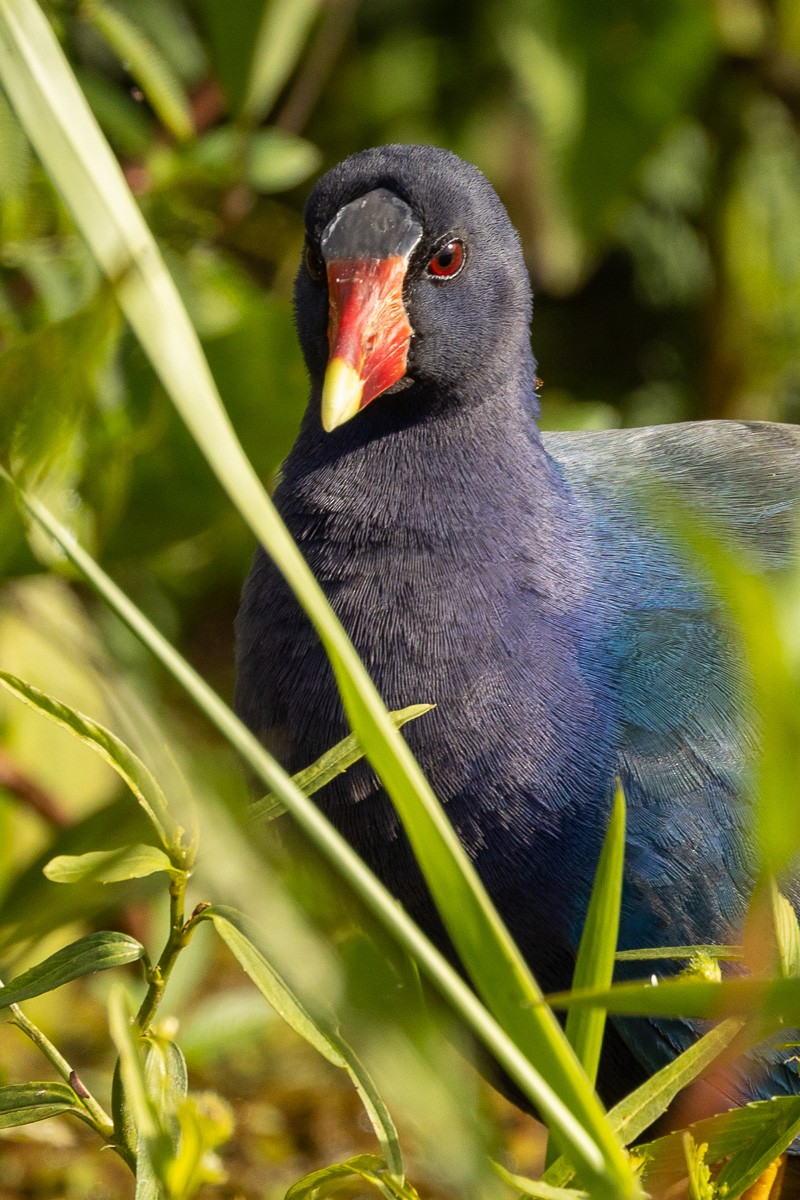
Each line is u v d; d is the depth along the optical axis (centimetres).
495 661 576
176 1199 343
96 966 394
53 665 723
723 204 1123
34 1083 415
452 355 594
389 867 577
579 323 1163
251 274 1107
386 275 583
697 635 602
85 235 308
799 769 271
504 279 614
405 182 596
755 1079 590
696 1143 420
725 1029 394
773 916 376
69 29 777
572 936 587
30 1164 668
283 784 317
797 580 310
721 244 1128
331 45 952
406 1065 332
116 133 822
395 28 1098
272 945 361
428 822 315
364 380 576
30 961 652
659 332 1162
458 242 595
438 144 1099
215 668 1018
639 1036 588
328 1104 739
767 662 265
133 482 632
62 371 338
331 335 580
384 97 1100
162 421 624
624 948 587
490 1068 592
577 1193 366
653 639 600
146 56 748
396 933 314
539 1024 321
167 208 805
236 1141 708
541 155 1032
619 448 691
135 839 394
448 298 595
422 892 577
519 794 575
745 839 584
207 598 1045
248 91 749
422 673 574
